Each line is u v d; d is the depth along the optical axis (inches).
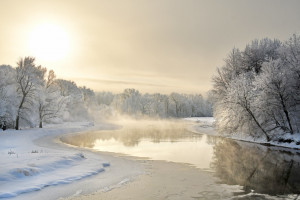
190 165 818.2
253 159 931.3
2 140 1277.1
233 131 1640.0
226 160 911.0
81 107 3558.1
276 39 1819.6
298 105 1354.6
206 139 1615.4
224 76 1887.3
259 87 1389.0
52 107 2458.2
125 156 973.2
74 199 479.5
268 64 1373.0
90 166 710.5
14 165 608.4
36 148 1079.0
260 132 1485.0
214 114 1939.0
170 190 551.5
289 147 1230.9
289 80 1309.1
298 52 1344.7
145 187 569.0
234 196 518.9
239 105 1517.0
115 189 547.2
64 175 605.3
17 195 472.7
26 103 1950.1
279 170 757.9
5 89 1769.2
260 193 539.8
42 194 489.4
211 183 610.5
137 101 5910.4
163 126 2982.3
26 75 1910.7
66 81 3484.3
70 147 1192.8
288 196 522.9
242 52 1866.4
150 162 859.4
